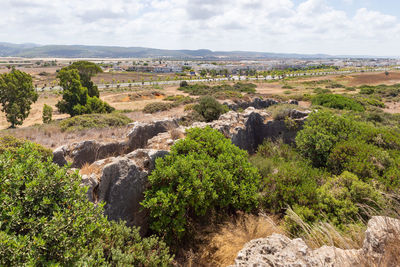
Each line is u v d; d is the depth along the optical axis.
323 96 31.95
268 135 13.20
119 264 3.58
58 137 12.01
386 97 55.34
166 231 4.90
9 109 34.00
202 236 5.20
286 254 3.12
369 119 20.08
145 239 4.47
